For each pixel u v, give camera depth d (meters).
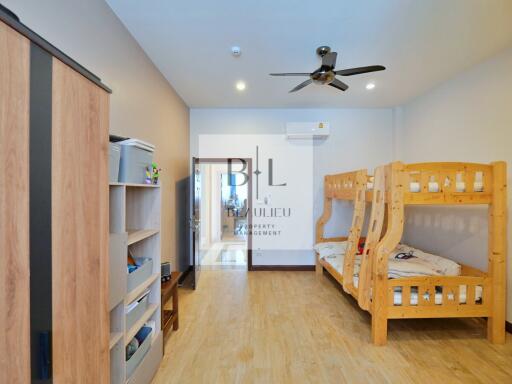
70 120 0.92
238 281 3.64
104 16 1.77
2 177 0.68
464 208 2.83
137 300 1.65
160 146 2.88
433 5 1.82
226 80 3.09
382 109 4.19
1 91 0.67
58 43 1.36
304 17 1.96
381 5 1.83
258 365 1.88
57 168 0.86
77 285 0.96
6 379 0.69
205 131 4.20
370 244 2.30
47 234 0.82
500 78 2.45
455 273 2.58
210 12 1.90
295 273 4.02
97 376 1.09
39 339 0.79
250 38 2.23
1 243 0.67
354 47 2.37
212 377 1.76
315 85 3.26
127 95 2.11
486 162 2.59
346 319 2.55
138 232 1.80
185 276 3.89
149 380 1.70
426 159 3.49
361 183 2.74
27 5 1.17
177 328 2.36
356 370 1.83
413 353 2.02
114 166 1.40
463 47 2.36
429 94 3.42
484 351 2.05
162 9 1.86
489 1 1.77
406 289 2.14
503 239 2.14
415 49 2.40
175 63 2.66
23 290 0.74
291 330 2.35
